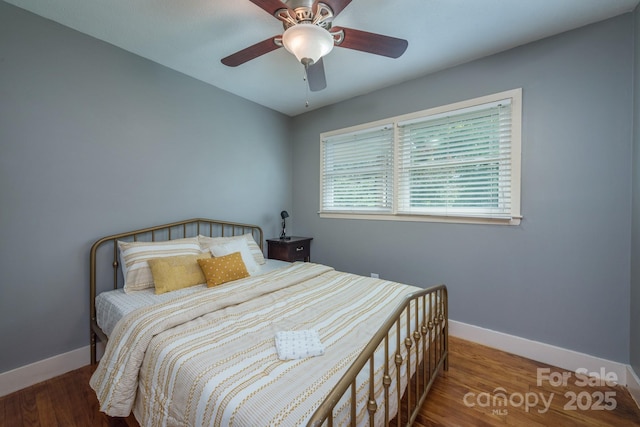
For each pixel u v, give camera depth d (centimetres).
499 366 197
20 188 173
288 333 126
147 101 230
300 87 282
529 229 208
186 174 258
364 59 228
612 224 180
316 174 345
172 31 193
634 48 171
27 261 176
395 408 121
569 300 195
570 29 191
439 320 178
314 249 346
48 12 175
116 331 140
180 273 201
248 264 244
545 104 201
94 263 200
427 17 177
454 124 244
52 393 169
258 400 86
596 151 184
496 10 171
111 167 211
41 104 179
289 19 143
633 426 143
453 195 245
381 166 291
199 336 127
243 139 309
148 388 116
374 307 163
